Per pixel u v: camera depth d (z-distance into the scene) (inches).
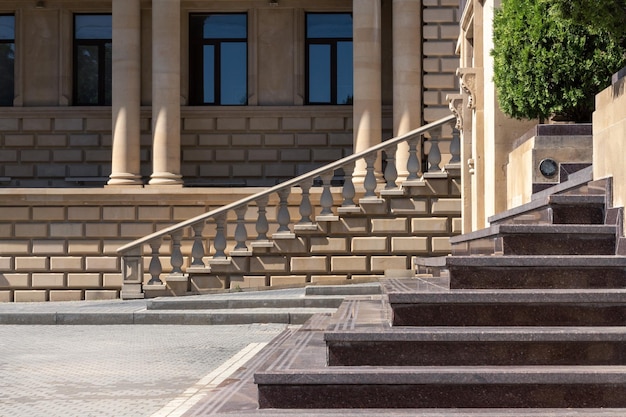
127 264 869.2
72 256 1013.8
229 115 1227.9
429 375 268.7
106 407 332.5
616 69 512.1
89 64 1259.2
